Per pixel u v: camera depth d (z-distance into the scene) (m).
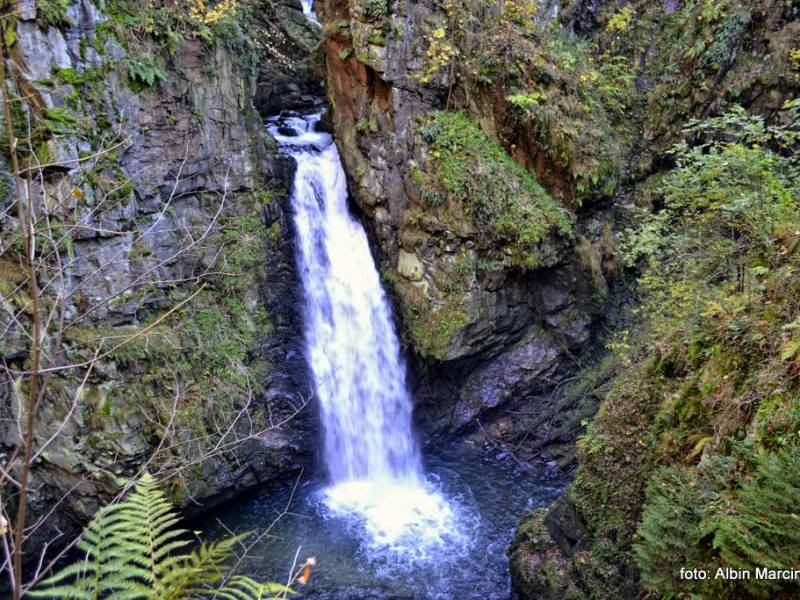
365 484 9.48
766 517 3.15
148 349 7.12
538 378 10.45
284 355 9.36
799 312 4.23
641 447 5.27
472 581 7.09
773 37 9.51
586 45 11.24
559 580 5.84
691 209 6.45
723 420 4.33
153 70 7.16
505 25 9.71
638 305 10.32
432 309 9.46
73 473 6.60
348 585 7.02
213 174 8.38
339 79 9.68
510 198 9.23
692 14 10.56
